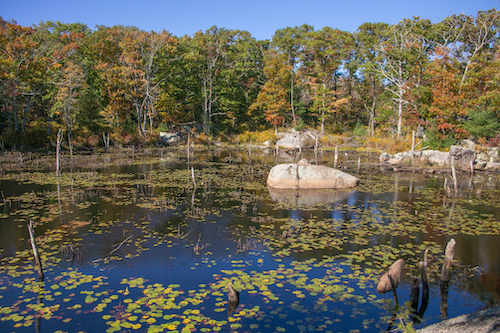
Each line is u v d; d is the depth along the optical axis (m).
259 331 5.04
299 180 16.42
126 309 5.59
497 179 20.55
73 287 6.37
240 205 13.09
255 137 52.97
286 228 10.27
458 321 4.71
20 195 14.32
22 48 33.12
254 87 60.25
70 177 19.27
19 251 8.21
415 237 9.52
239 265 7.52
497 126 28.94
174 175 20.66
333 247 8.67
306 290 6.37
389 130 48.16
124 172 21.88
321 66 56.12
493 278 7.04
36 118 40.38
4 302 5.82
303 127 53.94
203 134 50.56
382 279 6.46
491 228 10.39
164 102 46.59
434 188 17.08
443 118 32.62
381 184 18.02
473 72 31.95
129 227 10.24
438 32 41.28
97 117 42.34
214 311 5.60
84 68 43.91
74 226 10.23
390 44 43.09
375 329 5.16
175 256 8.02
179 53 49.12
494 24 38.16
